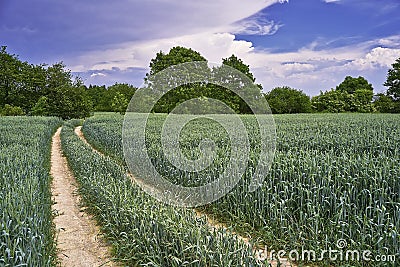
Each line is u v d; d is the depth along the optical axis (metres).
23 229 4.01
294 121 21.70
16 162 8.27
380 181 5.44
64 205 7.72
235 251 3.77
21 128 19.97
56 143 20.31
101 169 8.99
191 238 4.11
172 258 3.97
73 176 10.89
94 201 7.21
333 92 54.16
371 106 50.69
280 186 6.25
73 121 36.91
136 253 4.66
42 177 8.02
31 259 3.75
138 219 5.00
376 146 9.65
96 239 5.73
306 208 5.64
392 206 5.07
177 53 26.95
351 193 5.36
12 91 53.91
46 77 46.75
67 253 5.23
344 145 10.38
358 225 4.69
